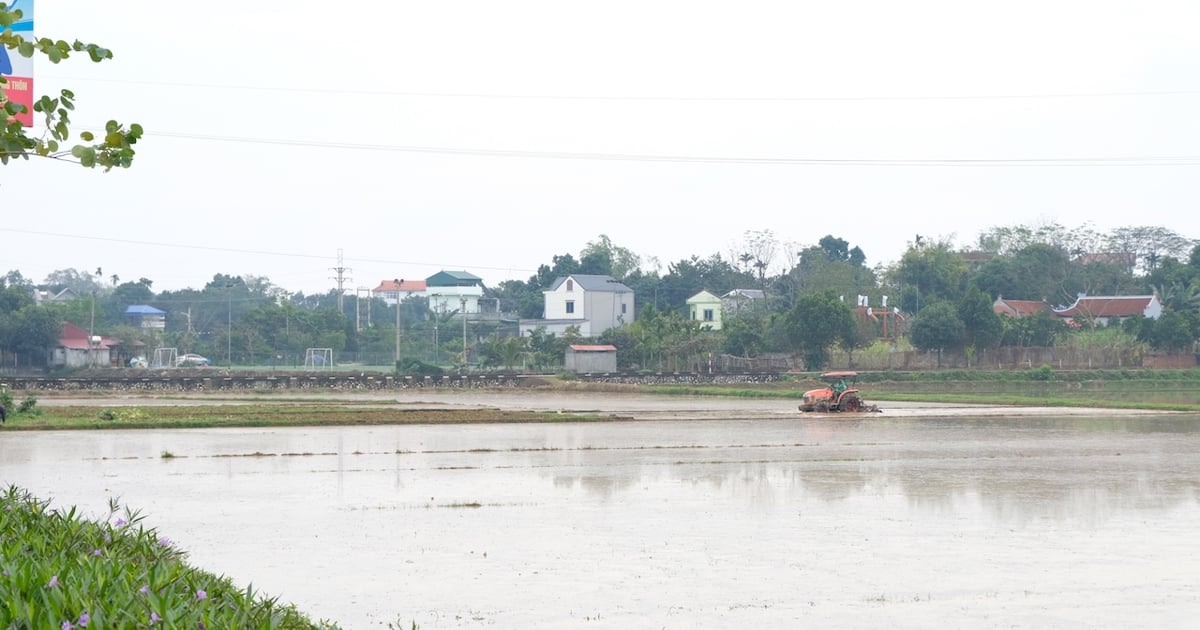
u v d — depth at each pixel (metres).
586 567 25.25
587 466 46.66
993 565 25.72
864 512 33.97
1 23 12.69
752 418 78.44
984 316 150.12
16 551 11.95
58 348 155.38
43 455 49.66
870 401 100.94
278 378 123.06
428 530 30.25
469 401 102.19
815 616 20.88
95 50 13.17
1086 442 59.50
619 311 190.88
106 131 13.54
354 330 189.50
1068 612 21.31
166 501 35.59
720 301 198.25
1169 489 39.81
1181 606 21.86
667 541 28.69
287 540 28.59
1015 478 42.97
